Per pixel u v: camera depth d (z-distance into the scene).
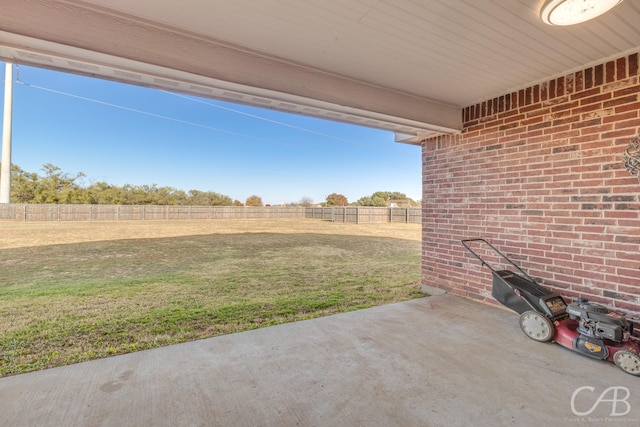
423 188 4.50
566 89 2.88
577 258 2.79
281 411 1.71
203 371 2.16
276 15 1.98
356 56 2.57
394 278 5.43
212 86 2.58
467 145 3.85
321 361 2.30
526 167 3.21
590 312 2.29
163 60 2.18
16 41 1.86
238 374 2.12
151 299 4.13
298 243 10.37
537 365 2.22
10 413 1.66
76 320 3.31
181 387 1.95
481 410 1.71
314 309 3.69
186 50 2.26
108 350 2.56
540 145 3.08
